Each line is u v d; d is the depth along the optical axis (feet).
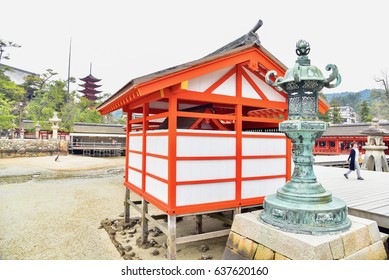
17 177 59.41
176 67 14.46
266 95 19.03
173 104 15.35
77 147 112.47
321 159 58.08
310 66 11.57
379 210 16.75
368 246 11.35
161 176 16.67
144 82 13.67
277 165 19.20
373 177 34.01
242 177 17.49
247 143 17.81
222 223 25.05
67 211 31.09
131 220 25.36
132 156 23.31
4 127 96.37
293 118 11.80
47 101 127.24
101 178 60.03
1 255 18.34
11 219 27.53
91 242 20.88
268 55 17.30
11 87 112.27
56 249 19.47
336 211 10.99
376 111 154.71
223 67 16.06
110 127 130.00
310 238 10.12
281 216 11.28
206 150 16.24
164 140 16.31
